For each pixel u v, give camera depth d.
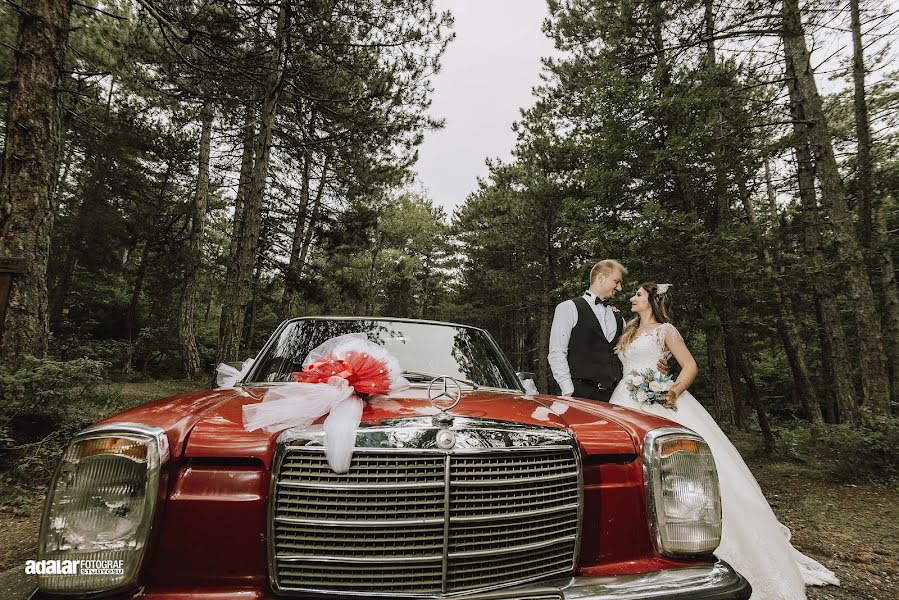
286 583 1.32
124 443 1.29
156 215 20.36
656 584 1.40
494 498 1.43
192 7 7.81
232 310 9.20
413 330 2.91
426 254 43.56
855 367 17.05
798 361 16.28
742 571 2.49
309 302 19.50
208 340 25.72
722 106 7.31
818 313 17.08
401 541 1.36
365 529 1.35
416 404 1.71
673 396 3.09
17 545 3.02
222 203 24.61
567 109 14.32
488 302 27.95
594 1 11.90
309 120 12.10
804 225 8.94
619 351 3.52
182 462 1.40
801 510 4.77
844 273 8.52
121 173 19.12
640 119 7.51
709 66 8.40
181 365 18.48
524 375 2.90
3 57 10.30
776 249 14.36
